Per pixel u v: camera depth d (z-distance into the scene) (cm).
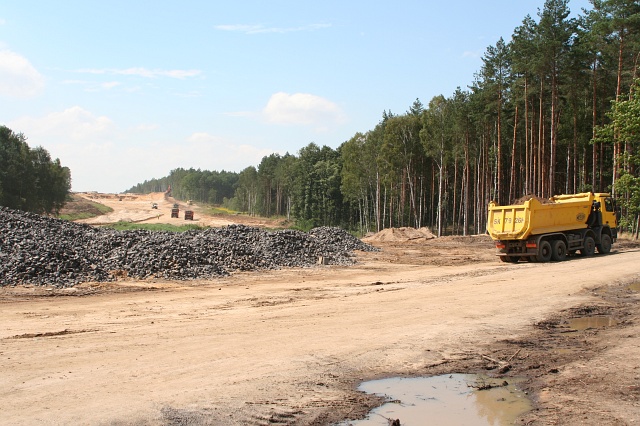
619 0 3866
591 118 5141
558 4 4250
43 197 8431
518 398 756
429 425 656
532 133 4772
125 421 623
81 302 1549
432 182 7344
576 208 2759
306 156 10506
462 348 1012
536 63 4231
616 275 1984
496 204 2708
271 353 952
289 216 11700
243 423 636
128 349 974
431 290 1770
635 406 702
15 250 1889
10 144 7806
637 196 3070
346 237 3581
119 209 12719
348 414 684
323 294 1770
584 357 949
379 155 7312
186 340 1052
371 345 1016
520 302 1498
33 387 742
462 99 6112
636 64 3978
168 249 2228
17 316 1325
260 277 2195
